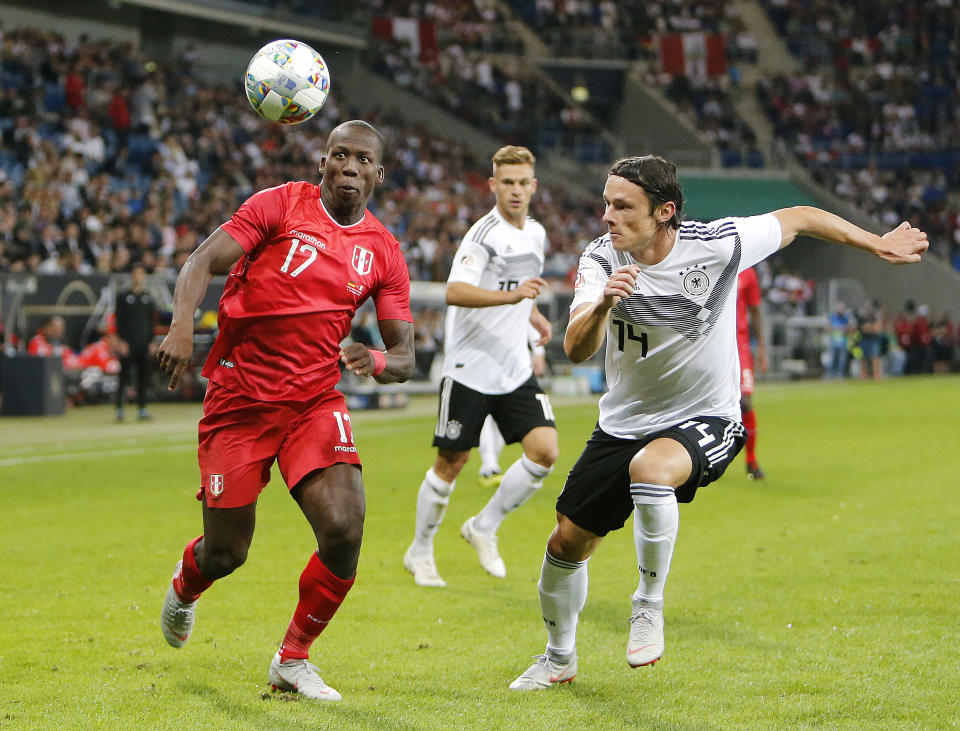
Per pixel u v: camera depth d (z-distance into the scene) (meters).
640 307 14.84
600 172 142.62
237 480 15.20
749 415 37.31
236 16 117.75
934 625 18.64
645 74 157.00
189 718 14.22
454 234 105.00
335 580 15.00
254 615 19.81
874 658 16.77
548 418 23.88
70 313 68.12
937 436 52.09
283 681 15.34
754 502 32.72
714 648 17.45
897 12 173.50
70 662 16.81
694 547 25.94
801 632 18.34
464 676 16.22
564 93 155.62
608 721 14.10
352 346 14.73
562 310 88.31
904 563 23.80
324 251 15.20
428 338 82.06
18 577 22.75
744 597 20.89
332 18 132.12
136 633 18.53
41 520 29.45
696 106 155.38
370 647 17.86
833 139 157.75
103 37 114.44
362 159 15.23
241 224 14.83
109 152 92.44
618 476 15.30
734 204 137.50
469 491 36.47
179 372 14.21
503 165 24.38
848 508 31.44
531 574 23.86
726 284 14.87
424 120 136.00
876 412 66.56
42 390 60.09
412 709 14.65
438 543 27.66
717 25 167.25
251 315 15.02
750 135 152.25
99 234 76.44
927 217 144.12
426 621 19.64
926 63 170.75
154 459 42.78
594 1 162.50
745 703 14.75
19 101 90.44
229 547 15.48
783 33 171.75
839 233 15.27
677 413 15.52
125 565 23.95
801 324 109.56
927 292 139.12
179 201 87.75
